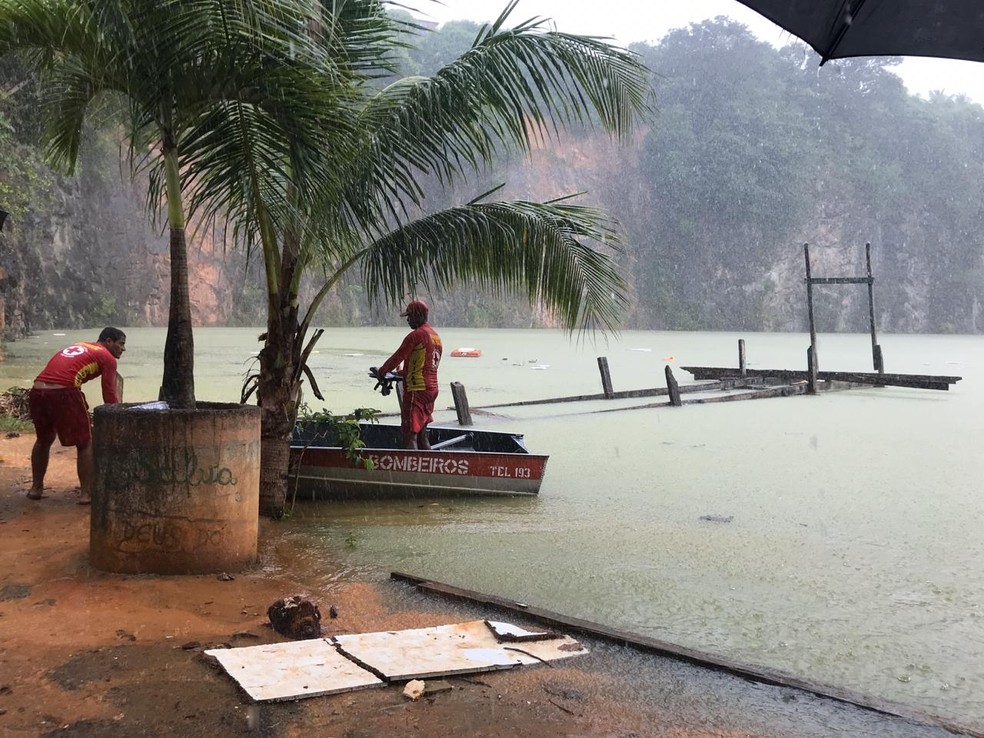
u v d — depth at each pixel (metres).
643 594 5.41
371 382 18.31
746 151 80.62
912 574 5.98
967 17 2.62
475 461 8.12
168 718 3.28
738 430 13.61
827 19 2.72
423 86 6.70
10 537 5.83
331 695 3.55
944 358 37.00
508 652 4.14
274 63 5.00
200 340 35.84
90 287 44.62
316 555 6.04
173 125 5.38
